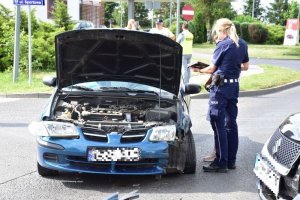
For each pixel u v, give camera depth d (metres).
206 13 45.25
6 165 6.45
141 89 6.39
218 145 6.27
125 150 5.35
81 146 5.36
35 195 5.32
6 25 17.19
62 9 20.38
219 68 6.15
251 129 9.21
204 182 5.91
